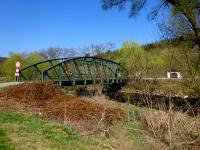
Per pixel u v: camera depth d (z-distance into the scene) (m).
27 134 9.70
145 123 11.88
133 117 13.97
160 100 11.47
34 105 14.81
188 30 19.11
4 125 10.24
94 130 11.59
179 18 18.36
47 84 18.33
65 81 27.31
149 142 10.23
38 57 49.84
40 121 11.52
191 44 19.28
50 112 13.62
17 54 49.88
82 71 32.38
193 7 19.62
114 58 48.66
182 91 11.01
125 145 10.66
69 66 31.20
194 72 10.64
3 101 14.54
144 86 10.88
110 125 13.02
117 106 16.77
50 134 10.10
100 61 33.78
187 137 9.57
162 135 10.27
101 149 9.88
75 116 13.27
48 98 16.53
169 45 10.27
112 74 34.72
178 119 9.95
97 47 59.25
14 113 12.20
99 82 32.06
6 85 20.66
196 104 11.38
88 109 14.52
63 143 9.58
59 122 12.08
